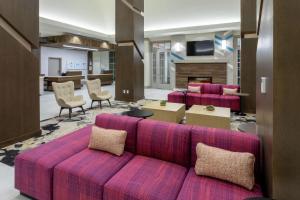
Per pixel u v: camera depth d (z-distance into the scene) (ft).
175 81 37.37
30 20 12.05
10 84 11.16
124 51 25.95
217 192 5.27
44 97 29.45
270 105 4.73
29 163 6.74
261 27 6.65
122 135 7.47
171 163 6.95
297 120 4.25
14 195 7.17
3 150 10.64
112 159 7.01
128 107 22.67
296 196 4.34
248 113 19.88
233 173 5.57
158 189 5.45
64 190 6.24
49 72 43.04
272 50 4.42
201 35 34.73
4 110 10.91
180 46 36.24
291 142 4.30
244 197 5.08
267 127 5.16
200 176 6.04
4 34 10.71
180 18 30.89
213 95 21.71
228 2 26.68
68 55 47.09
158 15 31.68
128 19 25.08
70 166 6.40
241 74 19.79
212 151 6.06
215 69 34.09
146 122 7.67
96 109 21.54
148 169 6.47
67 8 26.68
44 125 15.53
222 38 33.12
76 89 39.24
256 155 6.06
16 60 11.44
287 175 4.36
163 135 7.16
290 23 4.18
